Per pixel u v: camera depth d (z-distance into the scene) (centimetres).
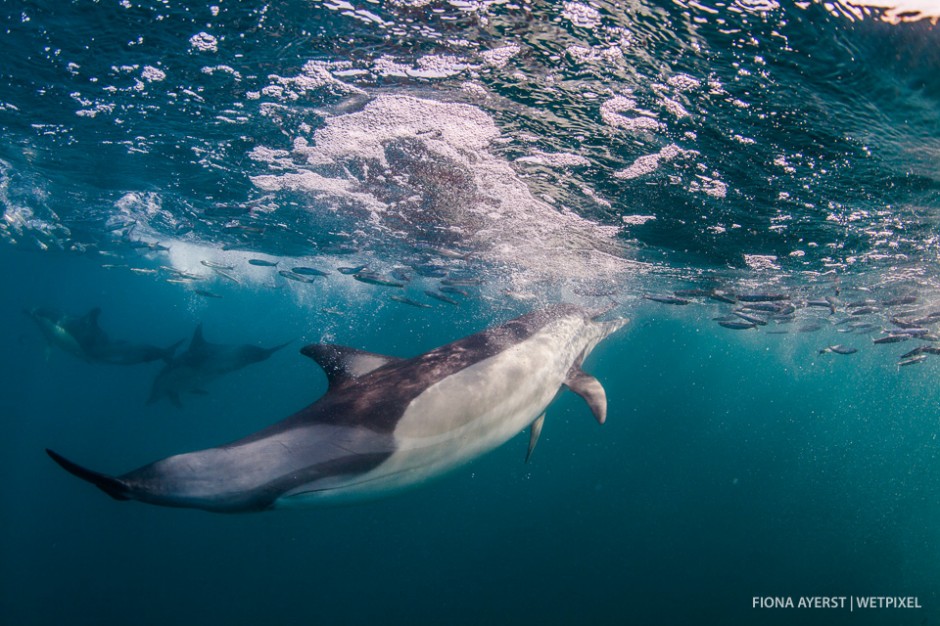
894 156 611
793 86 492
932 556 1777
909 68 438
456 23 461
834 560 1705
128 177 1152
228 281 3084
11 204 1623
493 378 503
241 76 611
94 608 1312
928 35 396
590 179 816
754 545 1802
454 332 4644
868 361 3462
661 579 1516
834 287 1449
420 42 499
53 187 1362
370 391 418
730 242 1092
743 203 841
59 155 1050
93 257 2864
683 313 2428
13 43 586
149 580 1469
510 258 1473
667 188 815
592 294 1931
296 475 326
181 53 573
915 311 1300
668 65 488
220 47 550
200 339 1504
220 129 790
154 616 1286
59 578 1455
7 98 761
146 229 1797
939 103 482
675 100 551
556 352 639
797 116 548
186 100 697
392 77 575
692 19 420
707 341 3797
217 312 6172
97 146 954
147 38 551
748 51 450
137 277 4078
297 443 341
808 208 831
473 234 1248
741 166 696
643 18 427
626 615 1321
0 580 1427
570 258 1409
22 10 519
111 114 782
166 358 1507
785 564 1648
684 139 641
